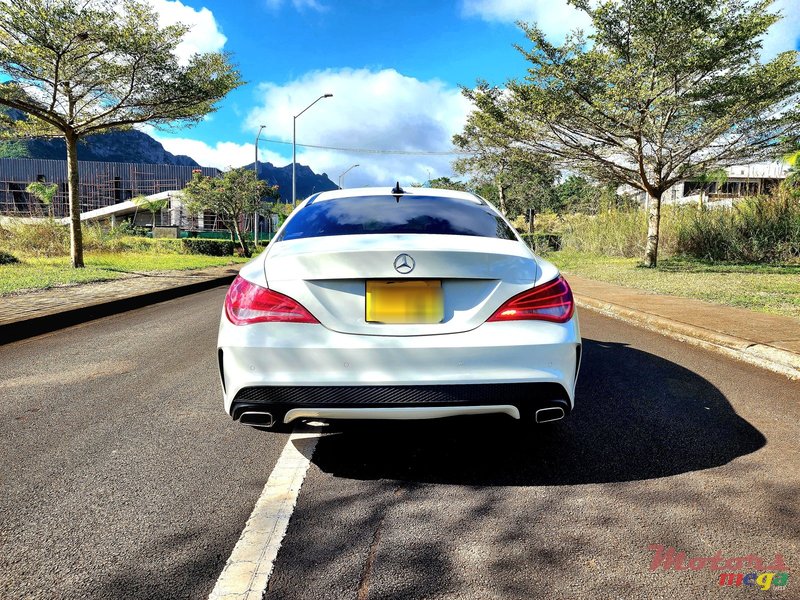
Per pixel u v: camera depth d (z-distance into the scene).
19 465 2.61
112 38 11.55
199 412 3.40
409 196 3.30
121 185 61.97
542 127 14.53
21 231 18.38
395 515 2.15
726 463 2.62
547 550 1.90
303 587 1.70
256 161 32.16
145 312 7.86
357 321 2.35
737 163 14.58
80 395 3.74
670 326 6.14
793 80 11.80
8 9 10.64
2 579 1.73
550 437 2.97
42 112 12.90
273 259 2.52
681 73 12.52
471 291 2.39
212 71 13.66
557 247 25.69
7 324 5.73
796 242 14.48
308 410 2.32
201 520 2.11
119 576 1.75
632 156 14.34
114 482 2.44
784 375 4.30
